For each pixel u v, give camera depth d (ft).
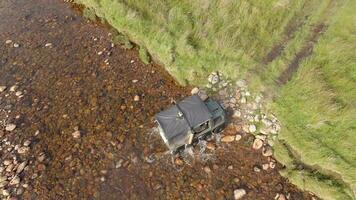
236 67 63.26
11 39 80.48
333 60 60.29
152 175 55.72
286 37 66.59
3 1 90.84
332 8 68.80
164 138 55.36
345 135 52.26
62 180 56.39
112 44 75.87
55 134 62.18
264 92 60.44
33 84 70.85
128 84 68.13
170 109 55.67
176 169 55.88
